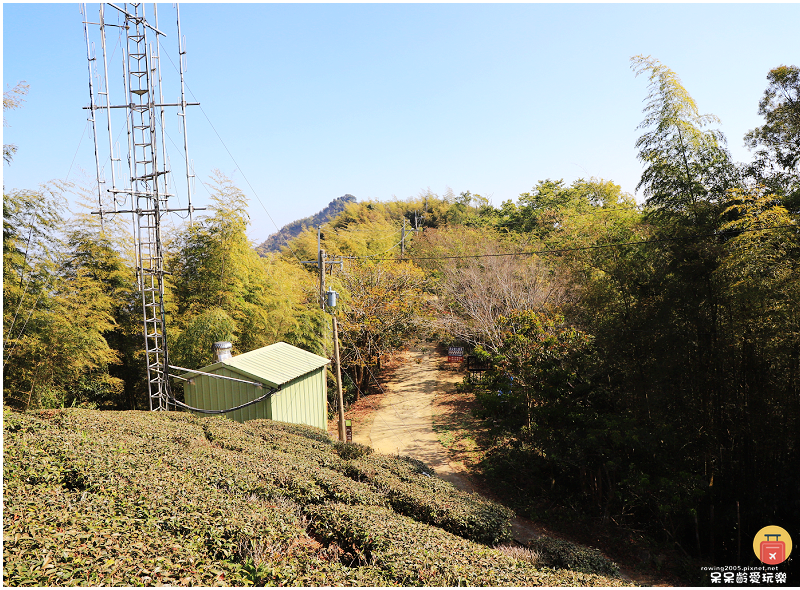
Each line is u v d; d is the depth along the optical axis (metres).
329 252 26.89
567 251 18.31
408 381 22.73
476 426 16.48
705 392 10.52
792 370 9.18
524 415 12.85
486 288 19.77
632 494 10.98
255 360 13.25
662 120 11.39
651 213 12.27
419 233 39.00
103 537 4.53
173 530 5.07
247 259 15.27
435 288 26.30
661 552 10.05
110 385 13.80
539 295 18.17
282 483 7.48
